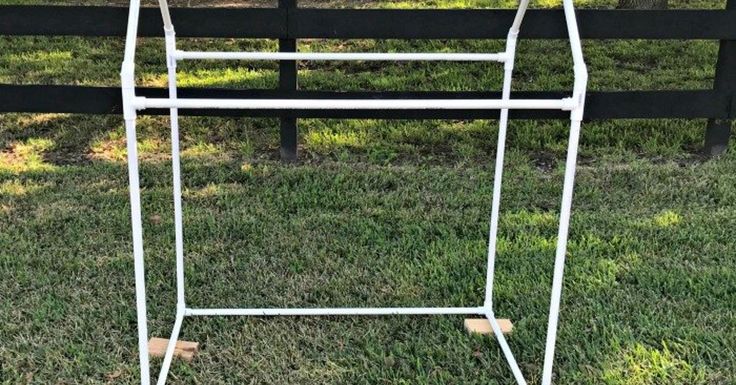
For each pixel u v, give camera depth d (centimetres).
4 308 258
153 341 238
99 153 430
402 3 681
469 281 285
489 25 402
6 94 400
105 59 581
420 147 447
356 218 341
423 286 281
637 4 620
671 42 629
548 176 400
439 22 401
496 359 235
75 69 555
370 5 676
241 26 398
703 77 545
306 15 397
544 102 170
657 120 484
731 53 412
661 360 230
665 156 434
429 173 401
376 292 277
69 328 247
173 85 236
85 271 286
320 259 302
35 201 355
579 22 407
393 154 431
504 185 384
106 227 327
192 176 392
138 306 190
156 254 302
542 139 456
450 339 244
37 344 237
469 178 395
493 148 444
